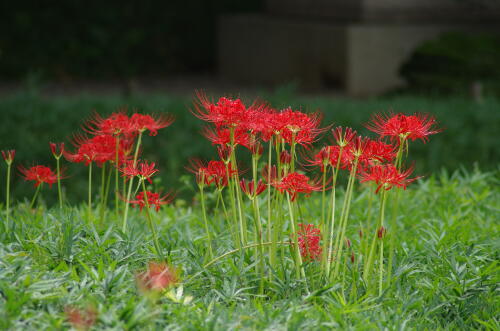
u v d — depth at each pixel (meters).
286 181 4.19
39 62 21.25
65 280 4.06
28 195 8.55
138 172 4.61
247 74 21.34
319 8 19.09
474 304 4.45
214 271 4.46
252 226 5.69
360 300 4.12
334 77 17.95
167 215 6.38
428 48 16.45
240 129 4.41
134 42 22.22
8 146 10.14
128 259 4.62
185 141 10.83
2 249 4.55
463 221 6.04
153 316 3.70
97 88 20.39
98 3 21.83
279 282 4.31
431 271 4.86
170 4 22.86
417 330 4.03
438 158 10.04
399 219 6.24
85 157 5.24
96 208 6.74
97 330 3.57
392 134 4.18
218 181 4.60
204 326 3.68
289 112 4.25
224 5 23.41
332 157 4.42
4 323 3.52
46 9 21.38
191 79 22.16
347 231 5.62
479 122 11.97
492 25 18.39
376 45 17.33
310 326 3.75
